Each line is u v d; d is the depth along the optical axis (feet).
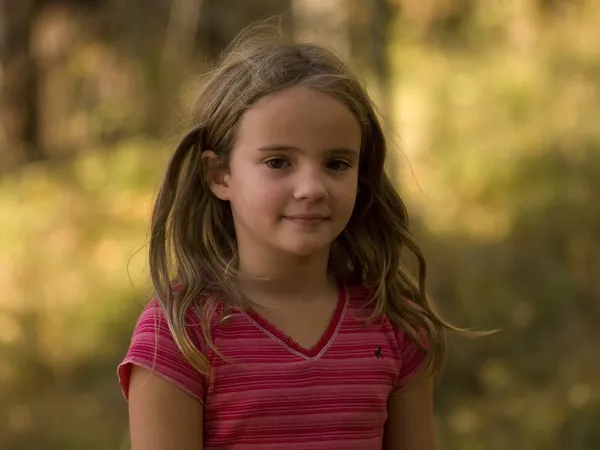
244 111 10.21
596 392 25.67
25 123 49.47
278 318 10.46
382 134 11.21
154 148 44.01
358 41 31.12
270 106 10.01
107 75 50.44
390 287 11.41
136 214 39.06
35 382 28.37
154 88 48.52
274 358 10.19
